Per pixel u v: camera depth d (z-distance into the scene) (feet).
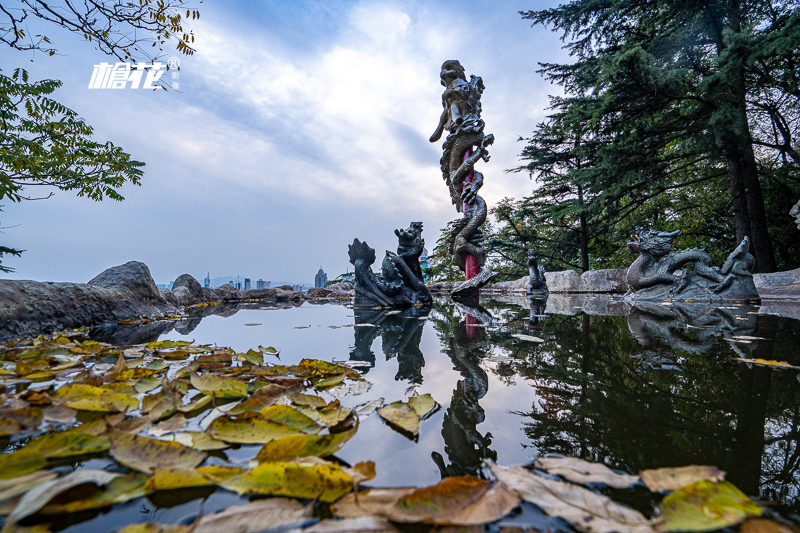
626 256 52.90
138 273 14.34
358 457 2.39
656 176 36.01
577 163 53.67
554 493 1.87
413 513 1.71
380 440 2.66
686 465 2.20
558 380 4.33
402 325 11.09
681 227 46.06
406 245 22.91
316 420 2.97
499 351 6.39
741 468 2.15
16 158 14.90
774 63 29.94
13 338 8.05
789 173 36.94
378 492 1.91
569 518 1.68
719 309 15.03
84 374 4.39
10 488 1.88
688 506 1.71
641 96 31.73
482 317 13.23
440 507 1.75
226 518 1.69
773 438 2.55
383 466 2.25
